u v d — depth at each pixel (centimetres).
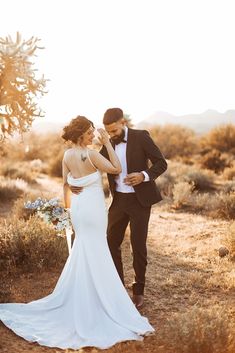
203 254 737
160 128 3381
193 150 3052
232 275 614
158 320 488
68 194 498
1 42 441
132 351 413
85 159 467
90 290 462
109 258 474
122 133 499
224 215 1052
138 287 516
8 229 701
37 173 2052
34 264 622
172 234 878
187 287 585
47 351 415
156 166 491
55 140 3200
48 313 471
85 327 446
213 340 399
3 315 473
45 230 682
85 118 473
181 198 1178
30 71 448
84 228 466
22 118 460
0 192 1284
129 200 504
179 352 404
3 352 406
